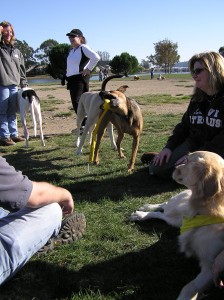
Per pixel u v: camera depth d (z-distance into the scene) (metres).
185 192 1.75
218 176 1.26
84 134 3.10
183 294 1.16
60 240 1.54
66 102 7.73
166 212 1.75
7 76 3.63
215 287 1.25
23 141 3.92
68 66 3.81
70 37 3.73
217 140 1.91
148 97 8.18
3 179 1.02
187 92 9.92
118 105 2.40
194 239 1.31
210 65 1.85
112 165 2.77
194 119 2.06
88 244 1.56
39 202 1.15
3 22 3.68
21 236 1.17
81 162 2.93
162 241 1.59
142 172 2.58
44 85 16.42
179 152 2.19
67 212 1.35
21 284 1.30
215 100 1.92
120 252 1.51
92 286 1.29
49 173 2.65
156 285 1.28
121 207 1.98
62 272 1.36
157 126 4.30
